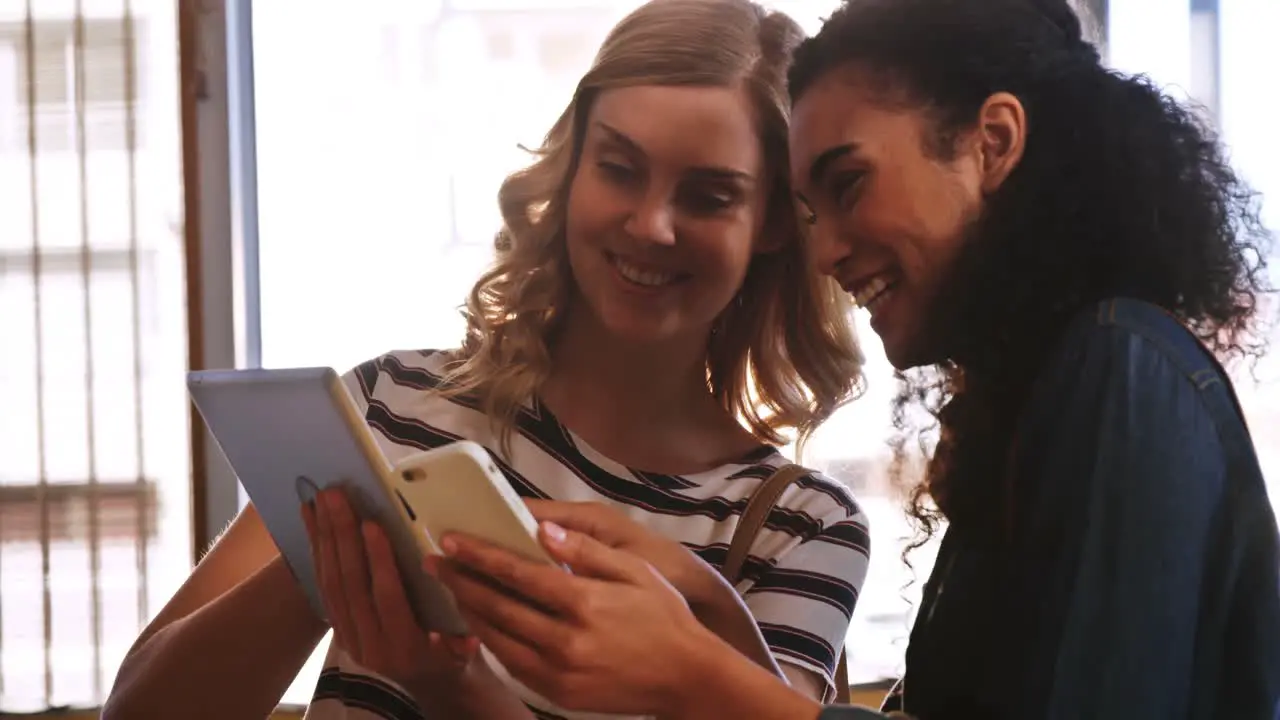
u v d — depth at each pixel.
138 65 2.02
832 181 0.96
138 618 2.01
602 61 1.18
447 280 2.13
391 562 0.88
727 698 0.81
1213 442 0.80
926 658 0.90
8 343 2.01
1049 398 0.83
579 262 1.20
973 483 0.91
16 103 2.01
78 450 2.02
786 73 1.15
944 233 0.91
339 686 1.16
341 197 2.14
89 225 2.01
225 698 1.10
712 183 1.16
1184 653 0.77
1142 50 2.20
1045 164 0.89
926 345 0.96
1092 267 0.88
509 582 0.81
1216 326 0.92
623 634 0.80
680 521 1.21
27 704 2.00
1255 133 2.20
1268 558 0.79
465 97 2.13
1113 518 0.77
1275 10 2.20
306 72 2.13
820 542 1.22
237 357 2.11
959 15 0.92
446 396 1.24
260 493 0.96
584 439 1.24
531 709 1.12
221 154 2.09
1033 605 0.80
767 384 1.36
